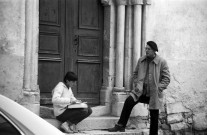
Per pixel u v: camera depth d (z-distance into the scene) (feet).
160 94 22.34
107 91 24.77
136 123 24.70
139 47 24.99
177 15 26.91
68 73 21.43
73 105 21.12
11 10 21.07
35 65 21.76
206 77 28.14
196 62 27.73
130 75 24.94
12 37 21.07
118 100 24.40
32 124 8.38
